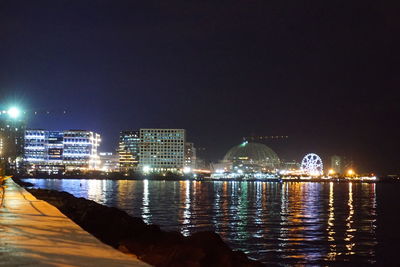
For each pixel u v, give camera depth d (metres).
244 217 64.19
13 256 13.57
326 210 82.25
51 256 13.67
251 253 34.72
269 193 161.25
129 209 77.00
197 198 117.75
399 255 34.97
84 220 28.45
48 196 50.53
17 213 25.47
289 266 30.39
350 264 31.56
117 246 21.69
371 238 43.72
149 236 23.50
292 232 47.16
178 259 15.78
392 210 84.00
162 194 138.00
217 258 16.64
